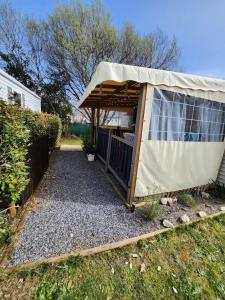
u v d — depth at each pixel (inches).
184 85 109.3
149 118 108.6
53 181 154.3
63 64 484.7
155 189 125.2
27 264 66.2
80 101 201.9
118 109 304.3
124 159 138.0
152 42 497.4
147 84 101.2
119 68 89.9
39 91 525.7
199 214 111.6
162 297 60.4
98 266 69.9
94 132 275.3
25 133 92.0
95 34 445.4
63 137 516.1
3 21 496.4
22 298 55.7
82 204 116.4
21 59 528.4
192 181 143.2
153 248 81.7
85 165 213.0
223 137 153.3
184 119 124.7
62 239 81.7
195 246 85.8
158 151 118.5
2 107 81.5
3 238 75.9
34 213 101.7
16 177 85.6
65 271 66.1
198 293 62.9
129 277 66.4
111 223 96.7
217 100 134.1
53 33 453.4
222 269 74.0
